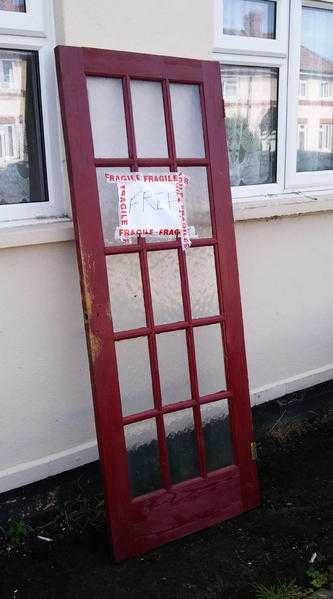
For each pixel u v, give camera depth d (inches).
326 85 134.0
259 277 122.4
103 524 100.9
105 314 89.6
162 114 98.0
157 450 98.6
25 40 89.8
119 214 91.7
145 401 100.5
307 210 124.6
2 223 92.8
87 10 90.0
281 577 90.0
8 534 96.4
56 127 95.3
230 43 112.8
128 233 92.4
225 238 102.3
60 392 100.1
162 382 102.7
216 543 97.4
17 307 92.6
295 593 86.2
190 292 103.4
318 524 102.5
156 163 95.3
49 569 91.0
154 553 94.7
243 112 121.5
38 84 93.8
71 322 98.7
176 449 101.0
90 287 88.0
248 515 104.8
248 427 105.1
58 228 92.5
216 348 107.8
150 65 94.0
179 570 91.2
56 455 101.3
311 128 134.0
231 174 123.0
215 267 102.8
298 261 128.7
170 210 96.8
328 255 134.3
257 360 126.6
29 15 89.2
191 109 100.7
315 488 113.3
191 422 102.2
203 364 107.0
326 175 136.8
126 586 87.7
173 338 102.4
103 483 91.0
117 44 94.0
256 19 117.6
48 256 93.8
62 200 98.7
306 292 132.2
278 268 125.3
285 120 125.4
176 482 100.5
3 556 93.7
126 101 92.2
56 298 96.2
